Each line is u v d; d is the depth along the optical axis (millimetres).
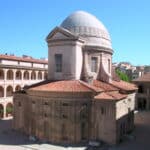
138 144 50438
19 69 87688
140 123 71562
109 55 65688
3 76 81500
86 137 51219
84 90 50344
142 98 96875
